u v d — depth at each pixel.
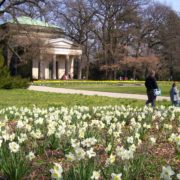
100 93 36.00
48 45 58.38
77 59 84.00
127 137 8.15
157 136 9.86
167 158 7.64
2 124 9.00
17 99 26.12
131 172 5.69
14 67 65.19
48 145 7.99
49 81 61.41
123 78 82.25
